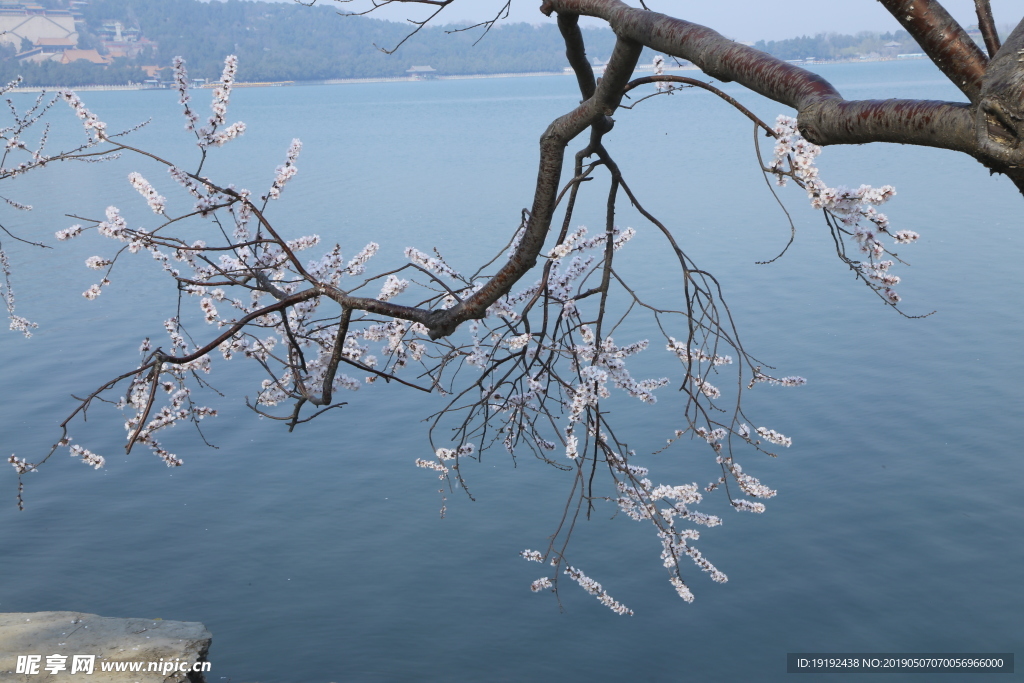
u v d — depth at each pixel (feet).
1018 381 54.03
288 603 34.24
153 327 75.46
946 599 32.78
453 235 116.06
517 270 11.48
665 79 9.02
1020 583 33.40
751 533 38.11
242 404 57.26
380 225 126.31
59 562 37.40
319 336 17.80
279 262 15.76
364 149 276.62
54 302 85.40
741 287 82.84
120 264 103.24
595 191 152.15
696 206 134.51
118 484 45.62
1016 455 43.70
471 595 34.63
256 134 366.43
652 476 43.83
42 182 180.34
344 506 42.50
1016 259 89.51
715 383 56.59
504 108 578.25
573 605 33.73
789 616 32.40
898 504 39.70
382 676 29.55
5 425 54.19
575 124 10.32
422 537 39.19
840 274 85.97
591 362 16.84
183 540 39.37
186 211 134.51
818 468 43.86
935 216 118.73
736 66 7.41
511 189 165.48
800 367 59.11
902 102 5.74
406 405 55.88
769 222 118.42
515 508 41.60
